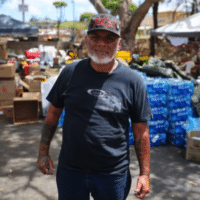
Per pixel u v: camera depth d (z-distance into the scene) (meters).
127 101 1.50
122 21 13.17
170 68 5.43
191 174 3.52
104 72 1.51
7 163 3.70
